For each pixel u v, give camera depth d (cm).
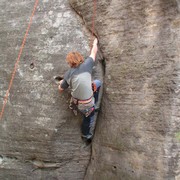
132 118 416
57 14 458
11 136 487
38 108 466
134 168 412
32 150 480
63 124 461
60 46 454
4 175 507
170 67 385
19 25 476
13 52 478
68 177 482
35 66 466
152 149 396
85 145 477
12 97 480
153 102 397
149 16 398
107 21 430
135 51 412
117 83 430
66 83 423
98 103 455
